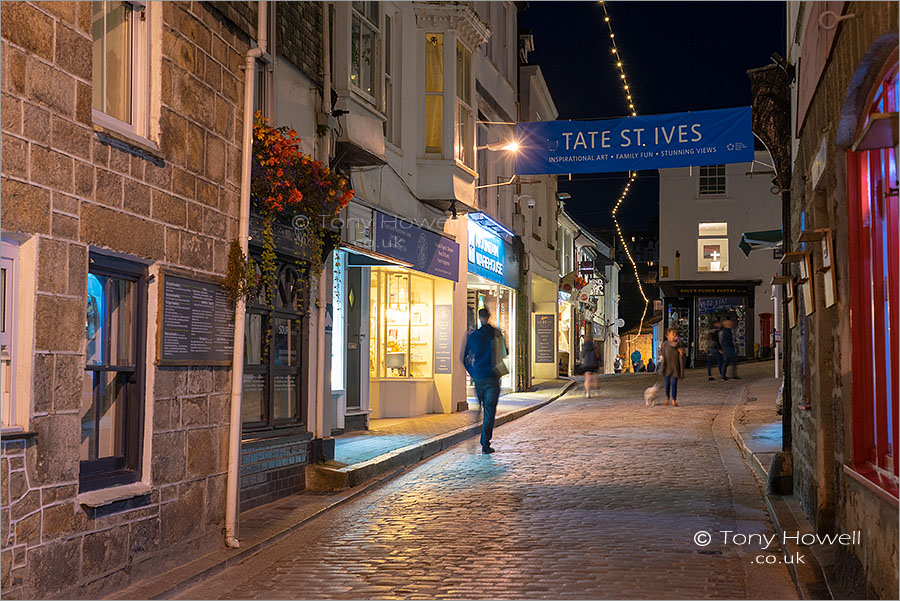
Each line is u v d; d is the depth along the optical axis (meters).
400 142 16.39
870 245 6.09
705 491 10.54
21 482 5.47
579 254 42.47
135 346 6.98
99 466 6.60
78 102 6.05
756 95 11.02
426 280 19.09
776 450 12.59
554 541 8.11
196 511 7.62
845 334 6.44
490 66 23.42
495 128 18.08
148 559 6.90
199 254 7.74
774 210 38.50
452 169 17.30
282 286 10.69
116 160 6.50
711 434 15.89
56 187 5.80
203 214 7.81
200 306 7.70
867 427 6.25
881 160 5.84
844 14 5.61
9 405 5.46
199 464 7.70
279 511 9.59
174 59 7.34
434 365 19.14
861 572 5.65
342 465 11.23
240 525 8.91
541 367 32.44
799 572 6.54
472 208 18.27
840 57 6.00
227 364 8.17
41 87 5.66
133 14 7.06
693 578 6.86
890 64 5.02
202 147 7.80
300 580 7.09
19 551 5.44
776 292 25.34
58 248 5.81
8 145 5.34
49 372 5.72
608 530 8.51
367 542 8.30
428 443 13.80
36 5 5.61
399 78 16.39
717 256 38.91
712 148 16.61
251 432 9.80
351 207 13.67
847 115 6.00
